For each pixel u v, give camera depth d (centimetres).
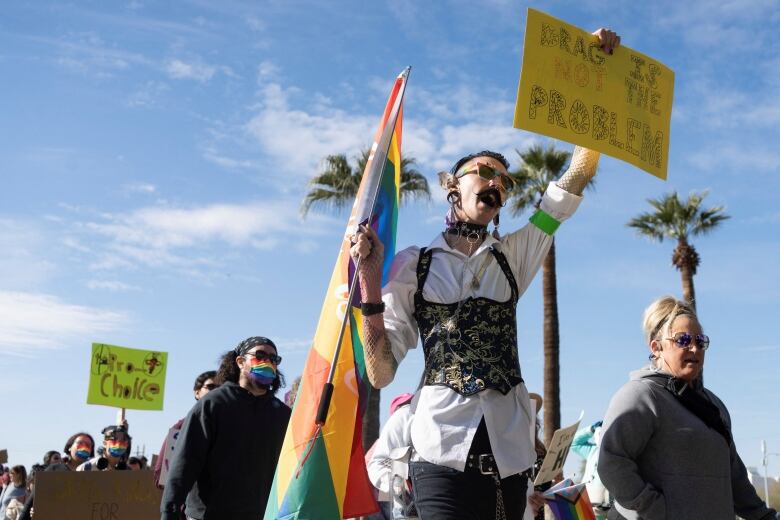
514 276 369
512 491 341
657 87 428
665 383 459
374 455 575
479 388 338
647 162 413
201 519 576
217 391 590
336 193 2605
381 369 347
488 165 371
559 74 396
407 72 391
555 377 2739
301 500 348
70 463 1088
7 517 1267
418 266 363
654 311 478
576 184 389
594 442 680
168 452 724
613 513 480
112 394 1291
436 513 334
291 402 719
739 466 488
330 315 369
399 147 396
